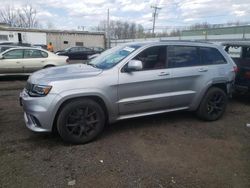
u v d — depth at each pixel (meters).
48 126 4.15
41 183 3.24
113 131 4.96
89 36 41.66
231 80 5.73
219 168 3.67
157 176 3.44
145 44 4.88
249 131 5.10
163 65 4.94
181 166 3.70
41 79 4.25
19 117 5.64
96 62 5.18
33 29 36.75
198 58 5.37
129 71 4.59
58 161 3.78
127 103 4.62
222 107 5.69
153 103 4.87
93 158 3.88
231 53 7.65
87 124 4.37
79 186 3.20
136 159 3.88
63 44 39.62
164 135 4.80
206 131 5.05
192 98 5.29
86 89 4.23
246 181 3.37
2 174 3.42
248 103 7.27
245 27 39.50
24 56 11.30
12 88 9.21
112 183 3.27
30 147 4.21
